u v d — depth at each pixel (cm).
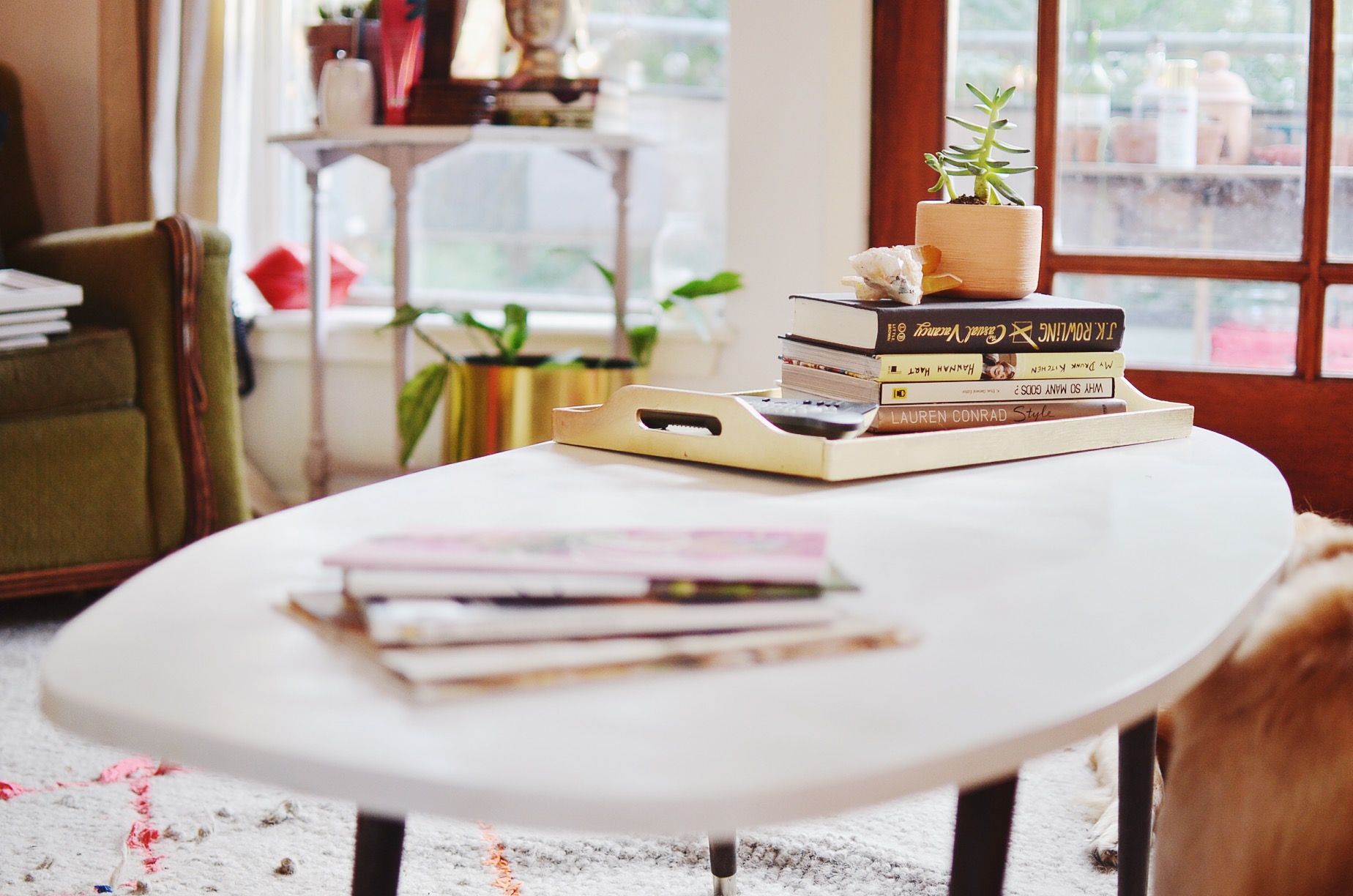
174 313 202
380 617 47
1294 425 212
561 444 103
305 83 278
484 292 283
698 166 268
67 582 193
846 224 232
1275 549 67
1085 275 221
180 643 49
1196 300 216
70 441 191
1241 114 211
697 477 88
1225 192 213
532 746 39
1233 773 78
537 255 280
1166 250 217
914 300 101
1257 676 78
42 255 215
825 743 39
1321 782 73
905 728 41
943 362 99
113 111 246
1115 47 215
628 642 48
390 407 261
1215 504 79
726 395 94
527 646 47
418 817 130
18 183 234
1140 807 90
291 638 49
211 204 252
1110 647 50
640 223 274
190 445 205
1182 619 54
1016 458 97
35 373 186
